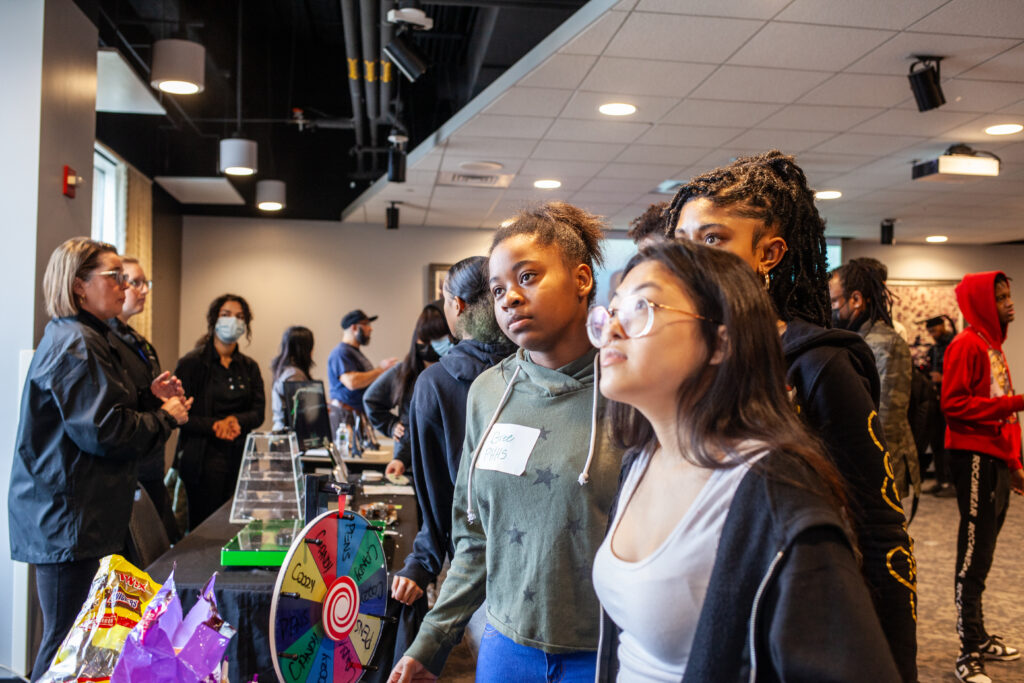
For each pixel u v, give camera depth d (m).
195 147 7.19
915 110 4.59
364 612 1.25
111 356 2.54
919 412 6.59
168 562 2.19
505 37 5.45
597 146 5.46
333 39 8.13
